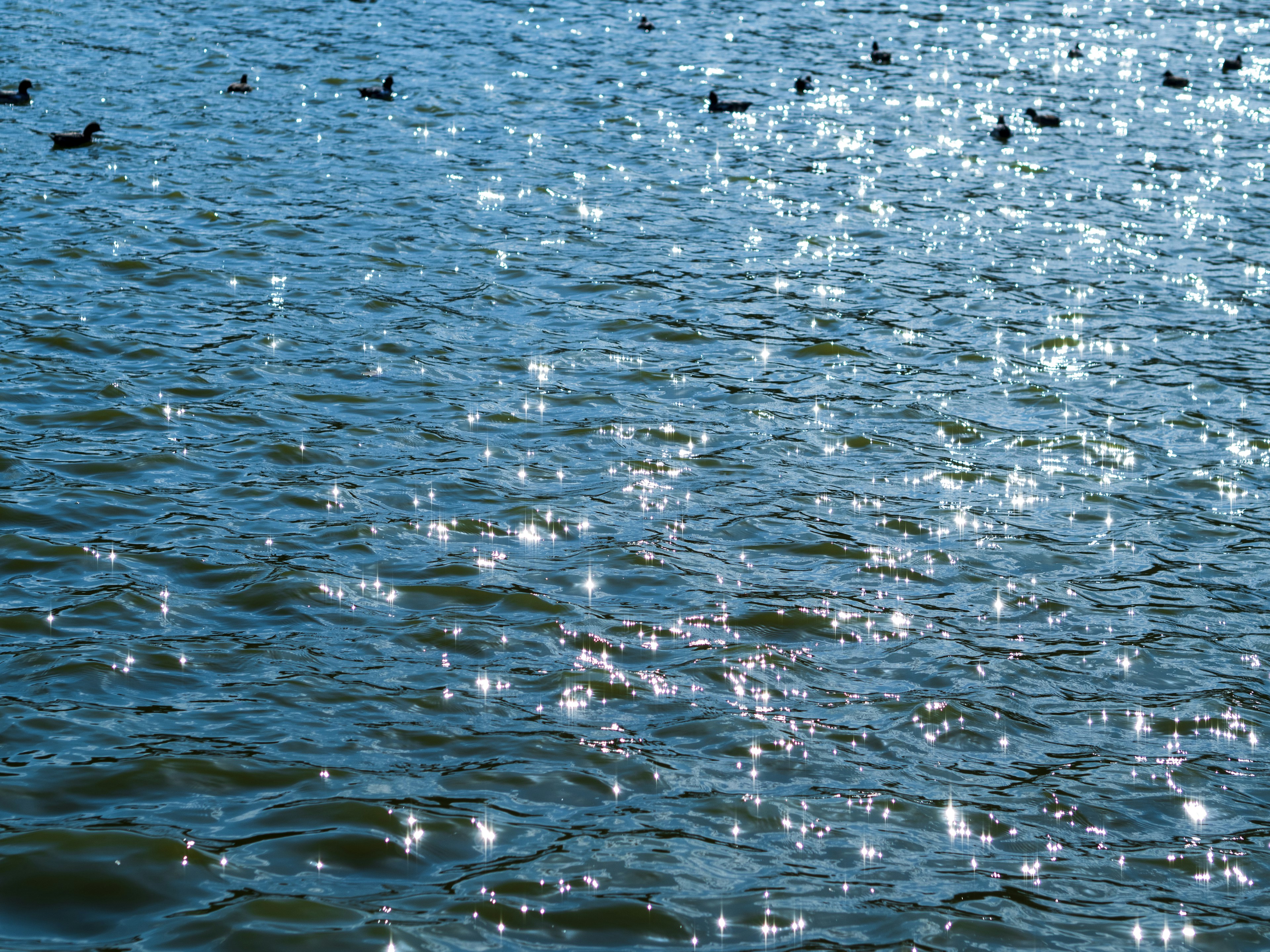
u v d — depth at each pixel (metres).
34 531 20.11
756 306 32.41
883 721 16.83
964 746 16.39
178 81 50.03
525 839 14.11
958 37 65.94
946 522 22.52
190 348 27.73
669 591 19.77
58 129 43.00
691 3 71.50
